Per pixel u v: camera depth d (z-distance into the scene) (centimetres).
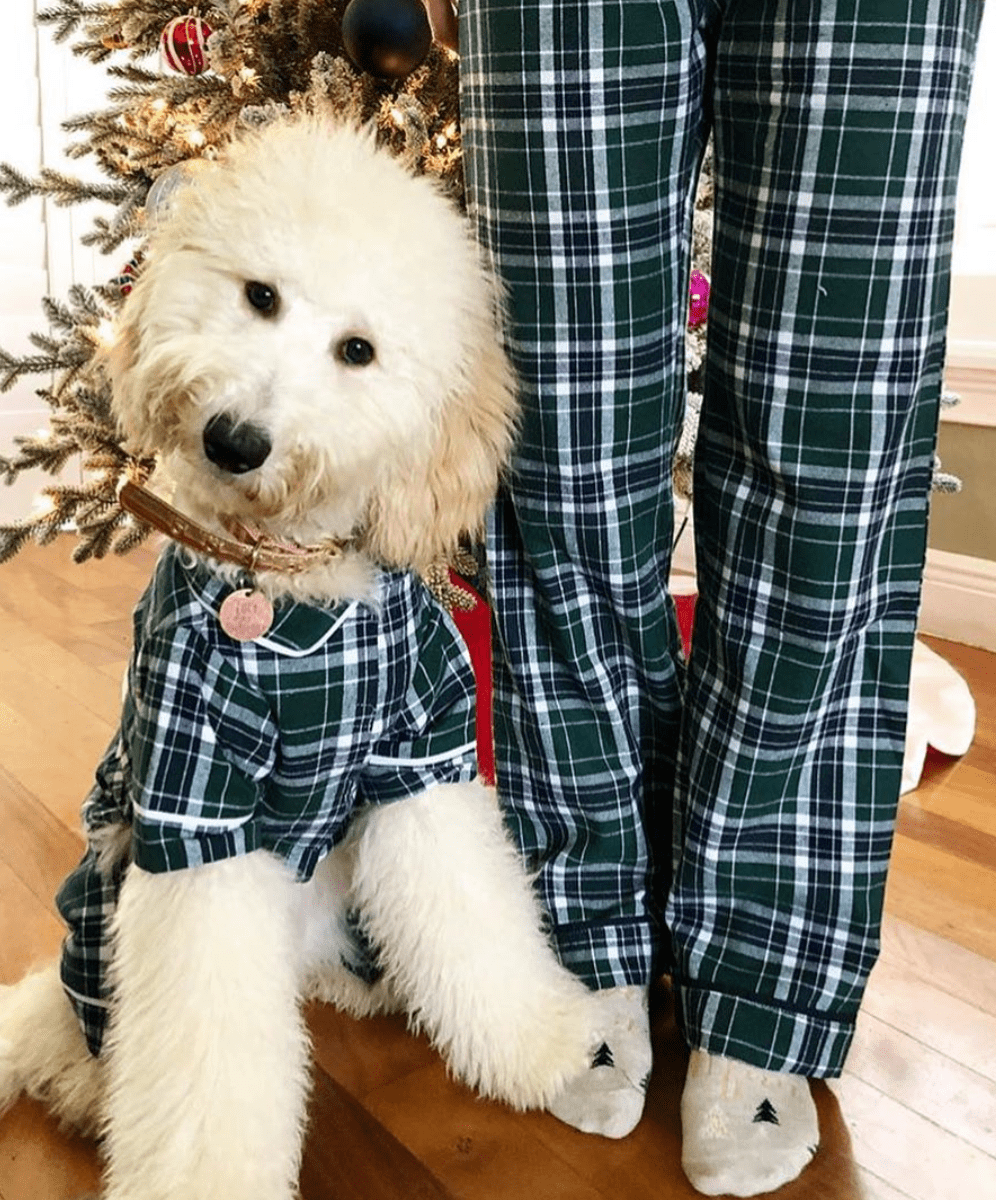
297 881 107
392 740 107
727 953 116
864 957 114
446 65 163
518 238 101
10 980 128
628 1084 111
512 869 117
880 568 104
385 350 92
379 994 125
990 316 232
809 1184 104
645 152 98
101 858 107
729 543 105
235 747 96
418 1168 105
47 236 330
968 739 189
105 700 205
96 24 184
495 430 102
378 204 91
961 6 89
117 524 185
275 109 148
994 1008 129
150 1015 97
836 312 93
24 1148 107
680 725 119
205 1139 94
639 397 105
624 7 93
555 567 111
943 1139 110
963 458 239
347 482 94
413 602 106
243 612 94
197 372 88
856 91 89
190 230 94
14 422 329
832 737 112
